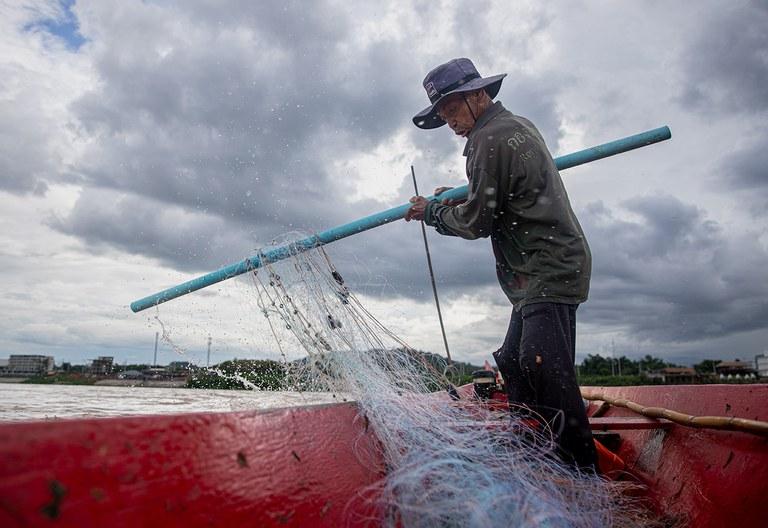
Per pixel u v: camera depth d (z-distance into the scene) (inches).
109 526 32.8
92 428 34.4
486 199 93.7
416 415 69.4
